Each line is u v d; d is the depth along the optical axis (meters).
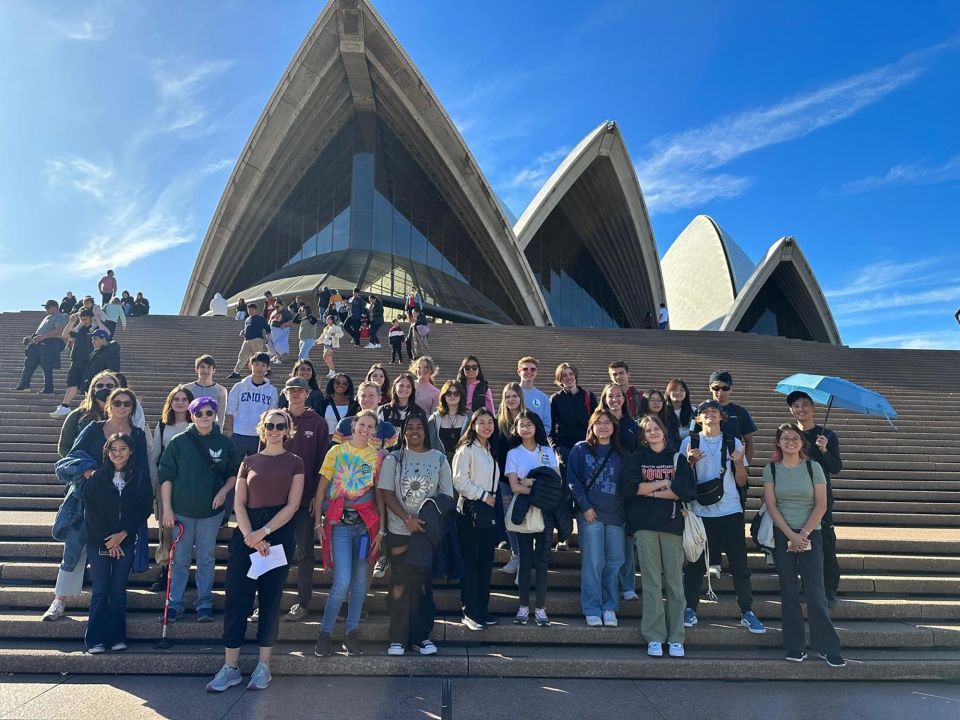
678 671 4.37
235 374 11.70
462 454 4.90
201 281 31.84
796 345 16.62
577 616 5.13
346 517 4.45
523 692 4.06
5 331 14.66
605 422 5.11
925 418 11.09
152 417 9.59
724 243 45.62
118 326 15.48
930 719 3.76
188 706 3.72
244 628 4.07
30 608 4.86
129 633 4.59
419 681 4.19
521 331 17.58
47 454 7.95
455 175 30.95
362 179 33.69
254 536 4.04
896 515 7.48
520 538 4.94
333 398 6.34
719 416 5.18
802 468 4.74
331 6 26.30
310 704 3.78
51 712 3.62
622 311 44.41
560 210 37.94
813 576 4.52
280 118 28.94
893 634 4.83
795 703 3.99
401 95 29.00
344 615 4.88
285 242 34.03
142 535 4.57
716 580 5.55
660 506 4.68
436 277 32.06
